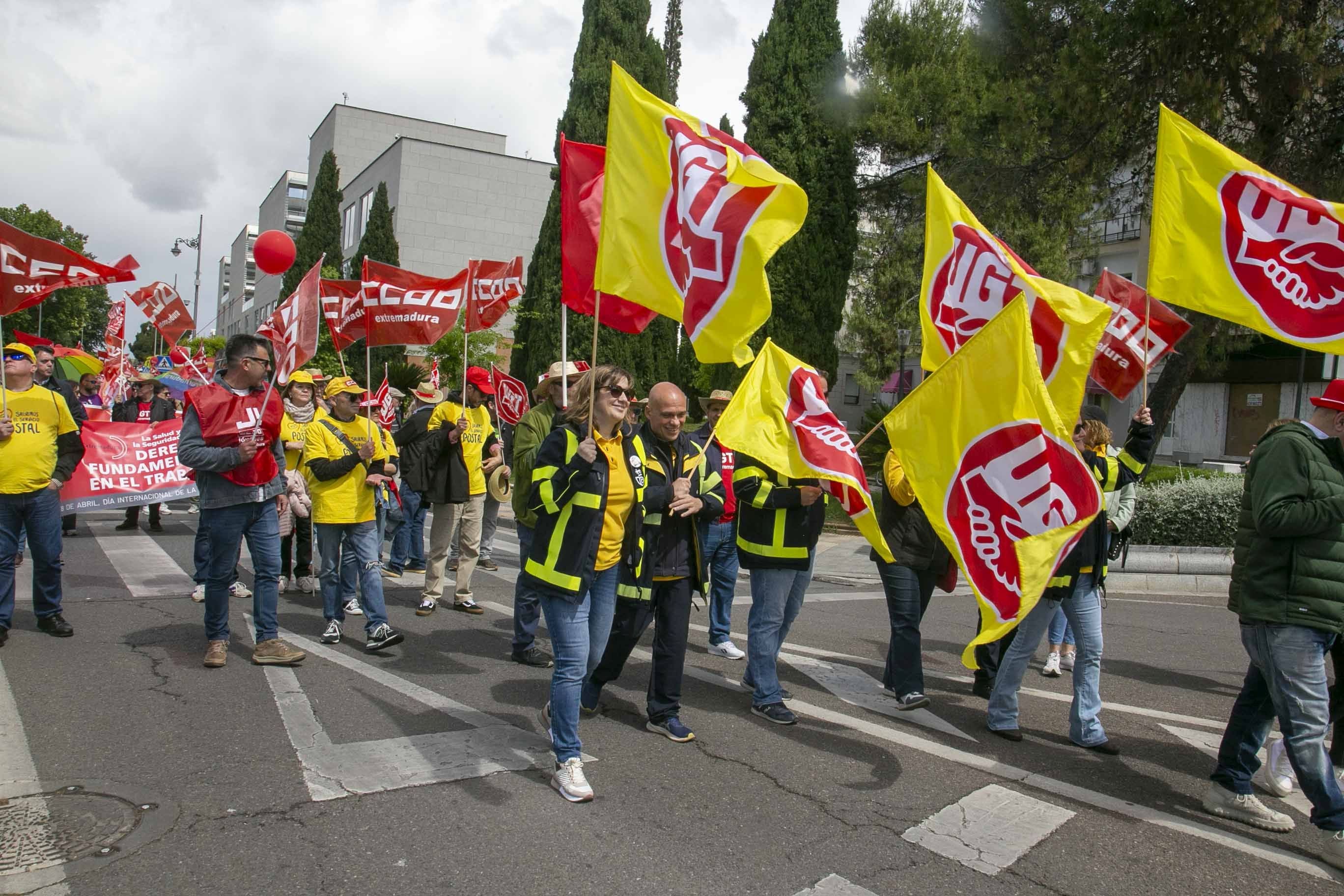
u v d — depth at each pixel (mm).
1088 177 14836
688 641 7289
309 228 32406
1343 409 3695
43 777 3943
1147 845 3768
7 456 5934
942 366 4379
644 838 3613
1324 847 3674
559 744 4000
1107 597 11086
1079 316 5012
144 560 9781
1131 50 13281
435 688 5469
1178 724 5496
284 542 8414
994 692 5113
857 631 7934
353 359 25766
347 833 3527
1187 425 29125
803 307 16703
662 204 4773
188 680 5379
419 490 7406
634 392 4227
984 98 15234
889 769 4488
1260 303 5355
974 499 4238
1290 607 3707
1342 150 13445
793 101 16797
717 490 4875
